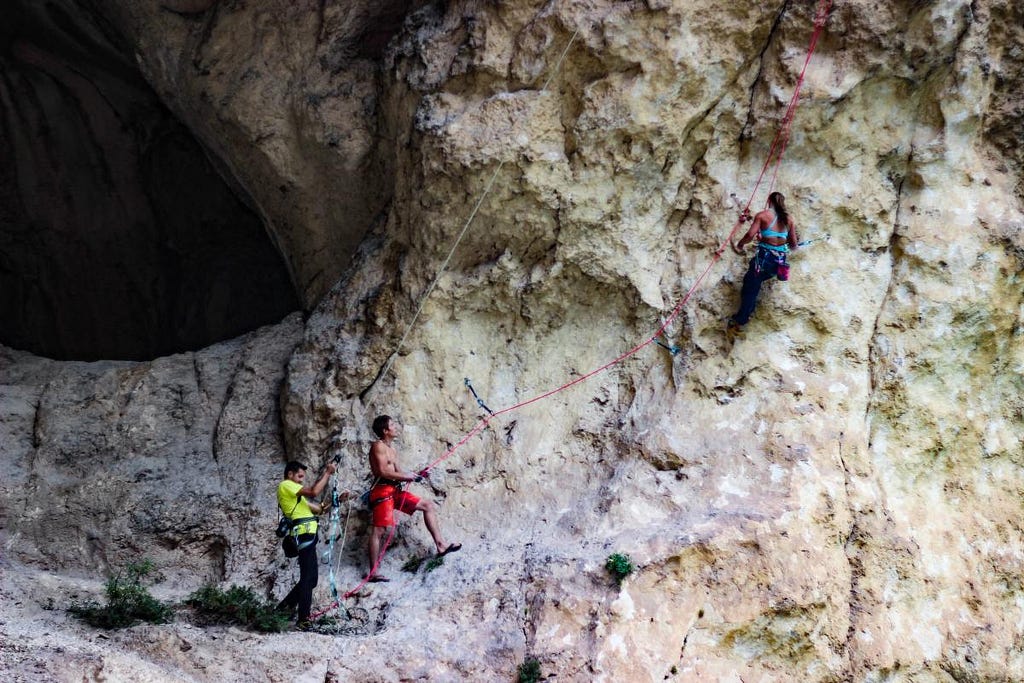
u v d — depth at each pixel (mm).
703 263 10023
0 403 11703
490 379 10438
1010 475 10219
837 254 9930
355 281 11086
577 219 10031
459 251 10492
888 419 9750
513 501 9867
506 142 10000
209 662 8062
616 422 9969
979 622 9430
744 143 10055
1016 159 10367
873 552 9195
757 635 8664
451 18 10734
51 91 15219
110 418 11586
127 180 15906
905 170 10047
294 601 9219
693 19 9773
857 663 8797
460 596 9000
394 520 9570
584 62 9969
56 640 7723
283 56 12055
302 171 11984
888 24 9695
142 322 16531
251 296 16719
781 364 9734
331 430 10555
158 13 12430
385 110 11375
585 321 10359
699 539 8805
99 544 10531
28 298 16000
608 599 8586
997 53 10109
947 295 9875
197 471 10953
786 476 9273
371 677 8180
